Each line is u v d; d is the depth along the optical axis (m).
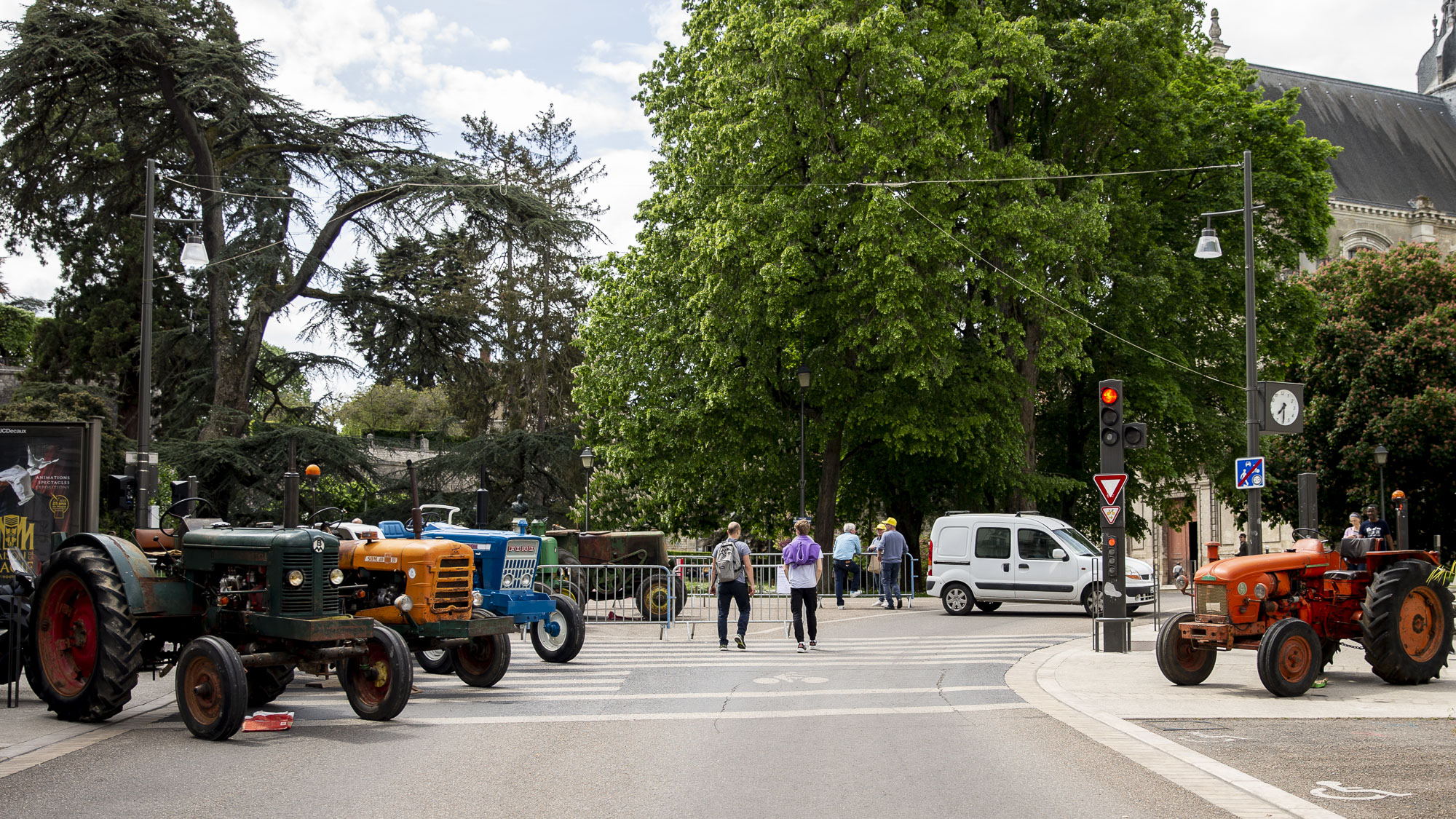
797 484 32.22
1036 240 28.22
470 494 40.00
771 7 28.52
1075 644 17.05
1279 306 34.97
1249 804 6.85
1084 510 37.78
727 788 7.32
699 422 30.19
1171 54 30.88
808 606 16.78
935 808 6.75
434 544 11.80
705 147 28.70
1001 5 29.73
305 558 10.05
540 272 46.28
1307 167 33.47
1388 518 45.81
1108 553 15.81
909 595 29.56
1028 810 6.70
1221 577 12.11
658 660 15.42
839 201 27.89
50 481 18.86
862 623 21.45
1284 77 72.44
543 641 15.24
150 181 25.34
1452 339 44.84
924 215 27.27
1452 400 43.47
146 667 10.98
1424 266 48.09
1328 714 10.38
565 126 57.69
